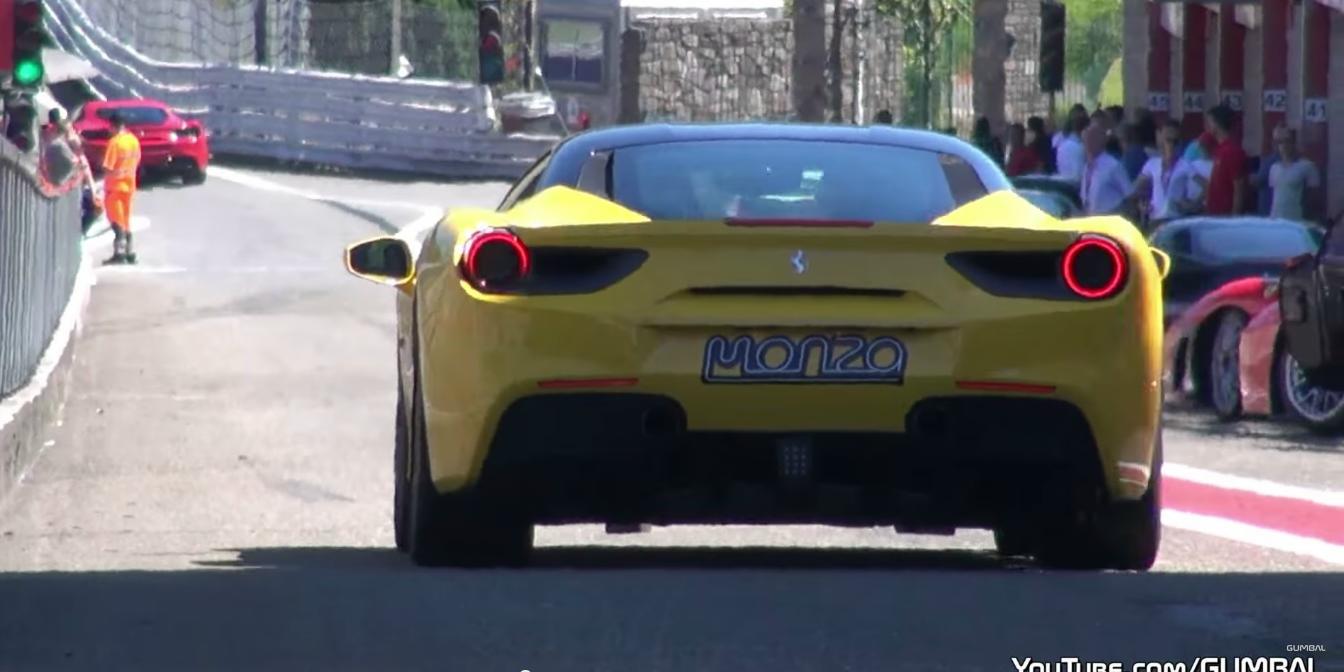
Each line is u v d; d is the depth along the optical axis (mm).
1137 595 22672
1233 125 84562
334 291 92250
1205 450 47906
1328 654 19281
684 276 24156
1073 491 25250
